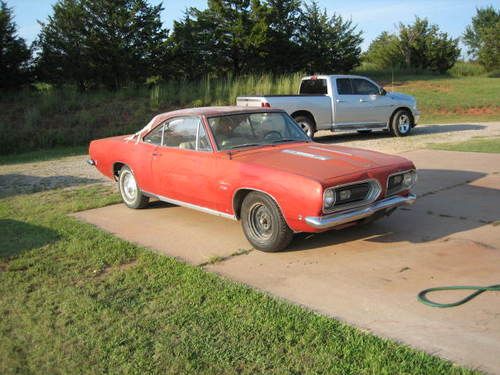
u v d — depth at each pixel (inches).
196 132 242.4
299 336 144.0
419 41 1497.3
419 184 330.0
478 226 237.1
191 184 240.7
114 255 216.5
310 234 235.3
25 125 693.3
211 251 218.8
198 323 154.9
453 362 127.4
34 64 872.3
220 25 1033.5
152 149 268.5
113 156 300.2
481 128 666.8
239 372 130.0
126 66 876.0
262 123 253.0
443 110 903.7
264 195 207.5
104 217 280.7
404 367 126.2
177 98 833.5
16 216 290.5
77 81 883.4
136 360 137.3
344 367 128.4
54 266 207.6
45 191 363.3
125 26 868.6
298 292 173.2
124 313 164.1
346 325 148.5
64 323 159.8
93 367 135.6
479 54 1594.5
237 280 185.9
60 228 258.8
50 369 136.1
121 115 767.1
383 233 232.5
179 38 991.6
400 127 604.4
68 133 692.7
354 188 200.1
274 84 898.7
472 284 174.2
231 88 860.0
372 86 589.3
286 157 221.0
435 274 183.6
